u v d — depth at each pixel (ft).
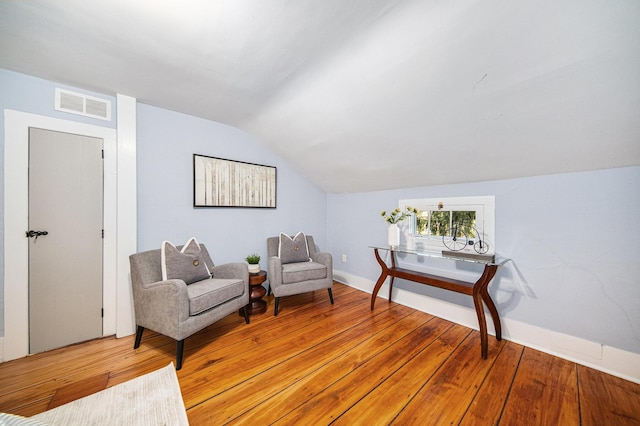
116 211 6.99
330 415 4.16
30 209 5.95
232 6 3.81
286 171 11.14
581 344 5.63
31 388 4.74
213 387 4.80
